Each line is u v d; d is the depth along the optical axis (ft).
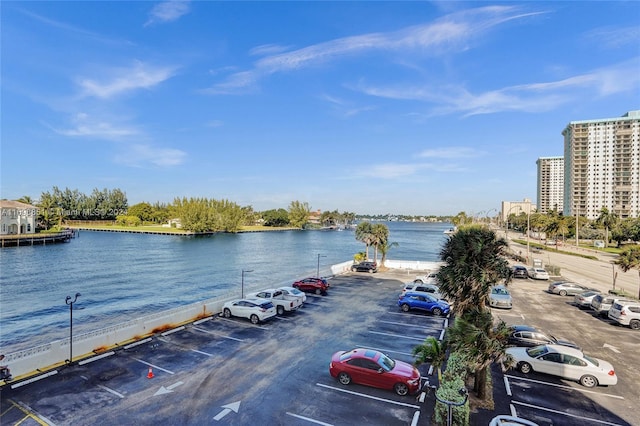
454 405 37.11
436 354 44.21
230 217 581.94
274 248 353.51
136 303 131.64
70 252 298.15
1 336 94.32
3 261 241.96
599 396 47.50
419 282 123.24
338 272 145.07
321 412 42.32
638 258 106.93
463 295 47.52
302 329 73.10
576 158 507.30
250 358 57.88
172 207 655.35
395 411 42.75
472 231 49.75
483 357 41.73
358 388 48.34
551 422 40.68
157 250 322.34
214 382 49.42
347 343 65.26
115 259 257.96
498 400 46.09
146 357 57.52
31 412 41.11
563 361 52.01
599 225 341.41
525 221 430.20
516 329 64.90
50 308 123.44
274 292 89.40
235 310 79.30
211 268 219.61
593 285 131.03
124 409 42.14
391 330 73.10
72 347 56.24
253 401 44.62
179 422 39.81
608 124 491.72
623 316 77.15
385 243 164.35
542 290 119.75
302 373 52.70
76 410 41.68
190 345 63.21
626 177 484.33
